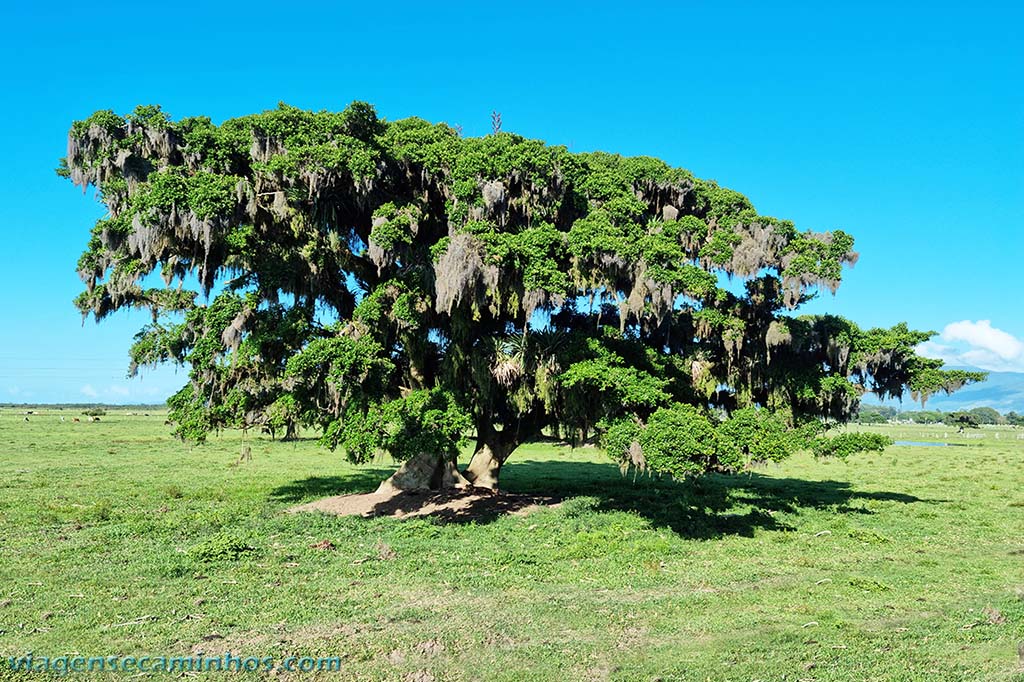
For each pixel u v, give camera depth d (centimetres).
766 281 2208
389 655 928
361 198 1961
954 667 886
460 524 1992
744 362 2306
